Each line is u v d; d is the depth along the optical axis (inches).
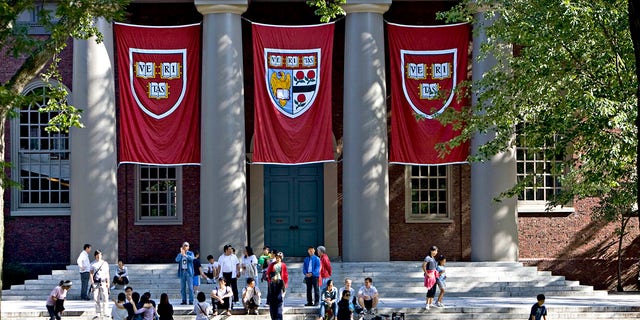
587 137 1451.8
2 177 1047.0
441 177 1994.3
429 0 1915.6
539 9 1459.2
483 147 1517.0
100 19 1812.3
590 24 1418.6
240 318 1519.4
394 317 1429.6
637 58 804.0
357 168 1811.0
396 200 1984.5
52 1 1862.7
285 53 1759.4
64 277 1788.9
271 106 1755.7
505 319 1545.3
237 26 1811.0
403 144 1779.0
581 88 1432.1
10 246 1953.7
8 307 1616.6
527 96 1466.5
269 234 1995.6
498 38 1612.9
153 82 1770.4
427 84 1780.3
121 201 1961.1
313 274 1569.9
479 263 1835.6
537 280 1804.9
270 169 2003.0
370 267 1798.7
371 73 1811.0
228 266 1596.9
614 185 1514.5
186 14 1936.5
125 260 1958.7
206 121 1802.4
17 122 1958.7
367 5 1809.8
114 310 1339.8
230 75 1798.7
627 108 1393.9
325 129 1758.1
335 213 1982.0
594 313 1569.9
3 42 1155.9
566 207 1987.0
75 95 1812.3
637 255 1993.1
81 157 1808.6
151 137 1770.4
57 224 1958.7
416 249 1979.6
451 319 1542.8
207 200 1797.5
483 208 1849.2
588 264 1984.5
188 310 1526.8
